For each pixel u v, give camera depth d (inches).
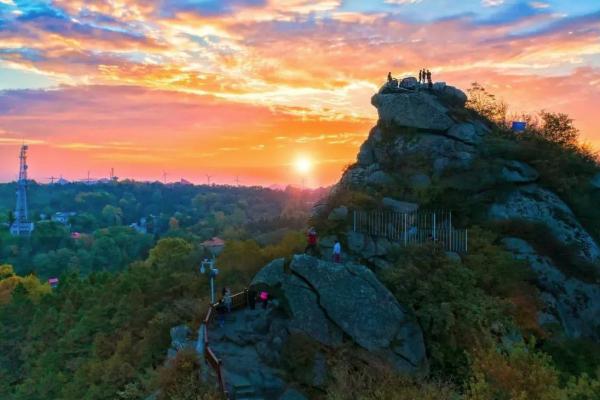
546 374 437.4
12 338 1968.5
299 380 652.7
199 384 678.5
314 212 1105.4
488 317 714.2
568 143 1205.7
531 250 911.7
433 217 925.8
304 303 741.9
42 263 4911.4
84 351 1627.7
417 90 1230.3
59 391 1489.9
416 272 775.7
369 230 925.2
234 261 1400.1
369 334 692.7
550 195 1040.8
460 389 635.5
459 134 1121.4
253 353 733.9
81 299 2046.0
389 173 1127.6
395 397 548.7
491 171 1045.8
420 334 701.3
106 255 5378.9
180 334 1051.9
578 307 858.8
